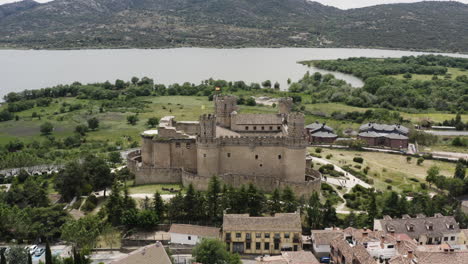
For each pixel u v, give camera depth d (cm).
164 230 15125
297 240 14262
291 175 17838
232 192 16012
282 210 15900
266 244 14325
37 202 16900
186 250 13788
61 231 14512
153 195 17050
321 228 15475
